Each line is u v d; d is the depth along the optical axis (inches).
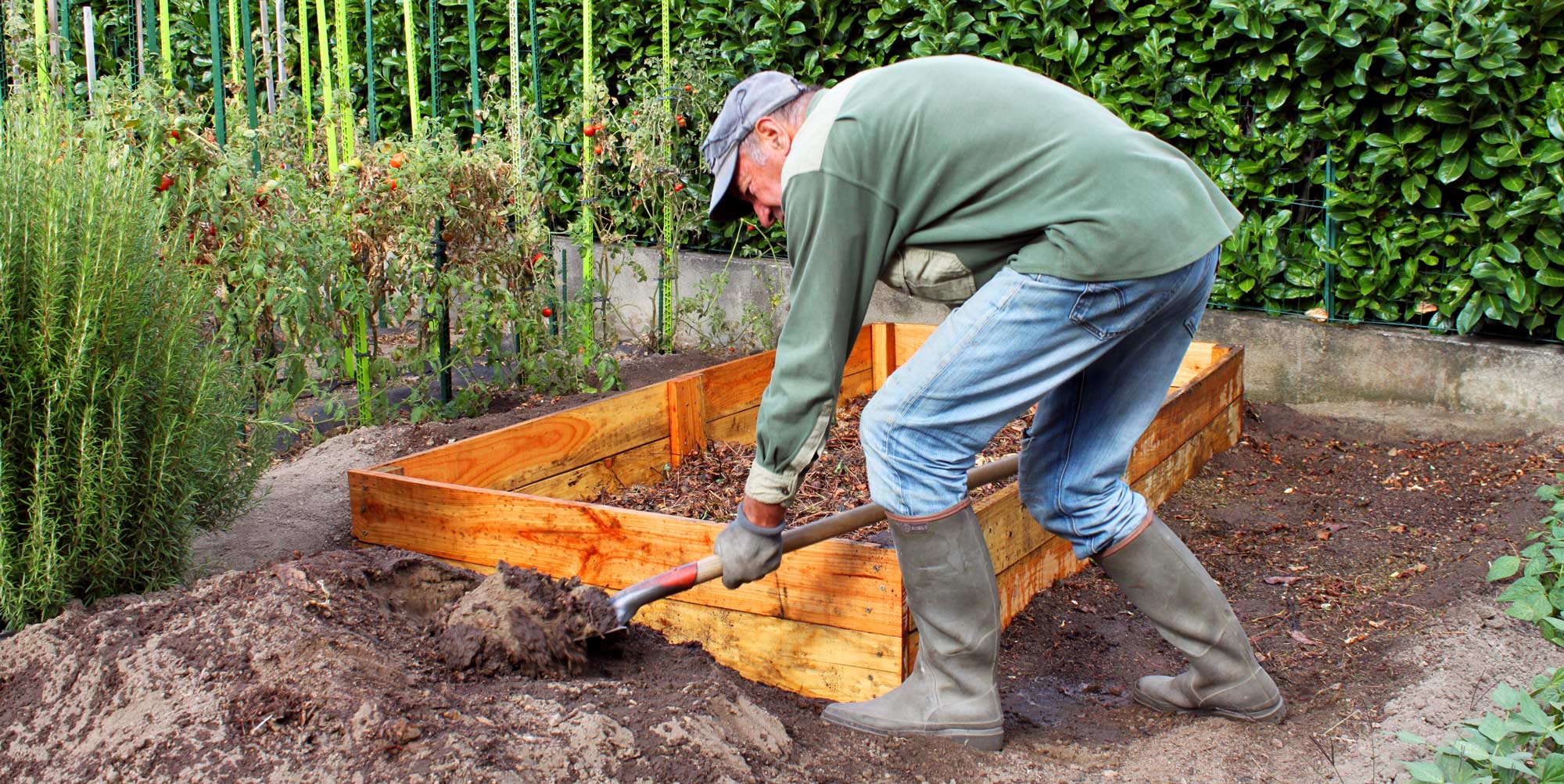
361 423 211.8
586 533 131.3
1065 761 110.7
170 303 127.8
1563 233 200.8
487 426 205.0
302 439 203.0
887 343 242.4
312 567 117.4
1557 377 204.1
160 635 106.3
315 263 191.6
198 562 146.4
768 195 108.7
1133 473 169.0
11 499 116.6
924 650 110.7
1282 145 225.1
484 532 137.8
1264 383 233.8
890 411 102.7
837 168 95.6
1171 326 106.7
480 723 96.7
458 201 214.4
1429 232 214.4
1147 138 99.7
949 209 98.6
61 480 117.7
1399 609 142.4
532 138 240.1
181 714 97.3
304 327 185.2
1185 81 231.0
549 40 298.5
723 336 284.5
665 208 262.8
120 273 121.0
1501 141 201.9
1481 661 121.7
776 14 263.4
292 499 171.8
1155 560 111.6
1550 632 119.1
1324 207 225.9
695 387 196.9
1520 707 101.1
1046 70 243.3
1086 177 95.1
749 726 106.0
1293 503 185.8
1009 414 102.5
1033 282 96.9
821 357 98.6
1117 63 234.8
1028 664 134.0
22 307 118.0
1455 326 218.7
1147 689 121.7
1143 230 94.9
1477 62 198.2
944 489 104.2
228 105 232.4
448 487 139.0
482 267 221.3
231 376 151.3
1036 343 98.3
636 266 262.2
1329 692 122.3
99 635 108.3
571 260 306.3
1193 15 228.7
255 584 113.4
